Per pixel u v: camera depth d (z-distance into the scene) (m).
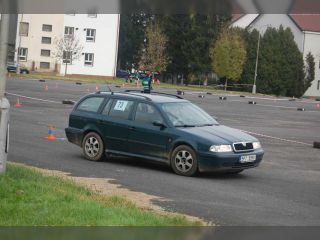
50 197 8.11
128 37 104.31
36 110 26.20
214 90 68.31
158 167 13.13
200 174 12.53
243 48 74.81
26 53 77.44
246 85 79.38
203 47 79.94
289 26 89.81
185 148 12.17
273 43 80.50
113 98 13.62
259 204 9.69
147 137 12.72
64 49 76.25
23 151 14.14
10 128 18.77
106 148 13.38
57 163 12.80
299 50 83.81
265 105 45.88
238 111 35.84
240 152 12.20
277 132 24.81
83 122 13.74
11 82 48.22
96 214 7.38
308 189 11.56
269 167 14.43
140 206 8.88
